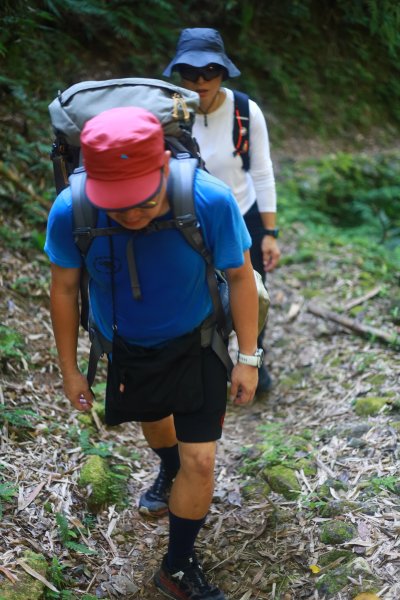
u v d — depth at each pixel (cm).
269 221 337
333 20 981
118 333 205
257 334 209
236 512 271
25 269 421
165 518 272
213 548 253
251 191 328
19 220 459
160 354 203
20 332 364
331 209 739
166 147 197
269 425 344
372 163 840
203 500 213
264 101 872
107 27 730
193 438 210
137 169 163
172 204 181
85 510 263
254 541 253
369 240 636
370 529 240
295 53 931
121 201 165
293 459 297
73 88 204
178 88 205
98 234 184
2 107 537
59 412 318
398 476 265
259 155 323
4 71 564
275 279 519
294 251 570
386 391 340
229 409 374
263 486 283
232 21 861
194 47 290
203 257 191
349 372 375
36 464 273
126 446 320
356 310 446
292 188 723
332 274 509
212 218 186
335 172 790
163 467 272
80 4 655
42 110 566
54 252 194
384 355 383
